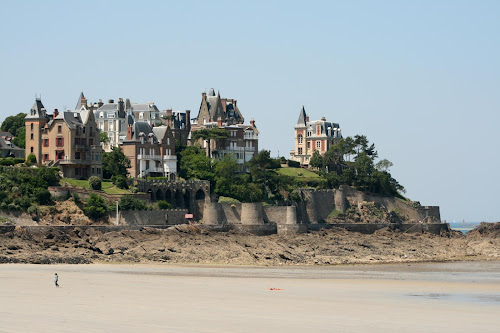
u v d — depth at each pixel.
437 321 142.75
